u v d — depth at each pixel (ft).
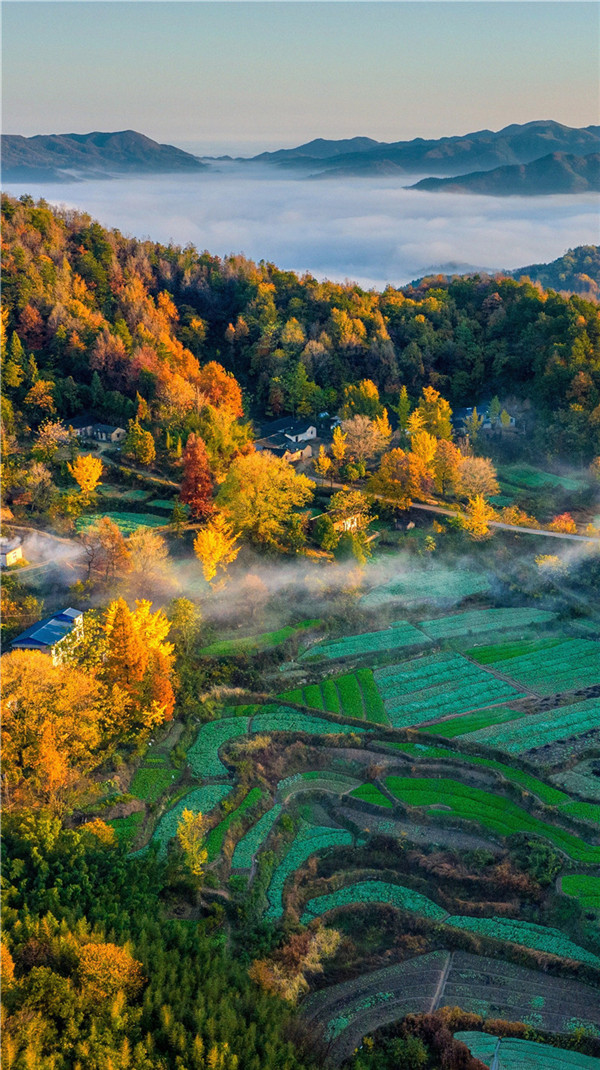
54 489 475.72
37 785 256.52
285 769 313.53
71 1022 184.14
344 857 276.62
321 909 254.88
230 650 377.09
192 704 335.67
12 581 393.50
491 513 488.44
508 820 287.07
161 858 256.11
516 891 257.14
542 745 323.98
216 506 469.16
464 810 291.79
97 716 281.54
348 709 349.00
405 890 263.90
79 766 276.21
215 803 285.84
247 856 267.59
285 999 214.48
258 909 247.50
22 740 260.21
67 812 257.75
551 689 366.02
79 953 196.13
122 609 307.99
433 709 351.25
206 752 312.71
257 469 458.50
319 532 468.34
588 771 310.04
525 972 234.38
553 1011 222.69
